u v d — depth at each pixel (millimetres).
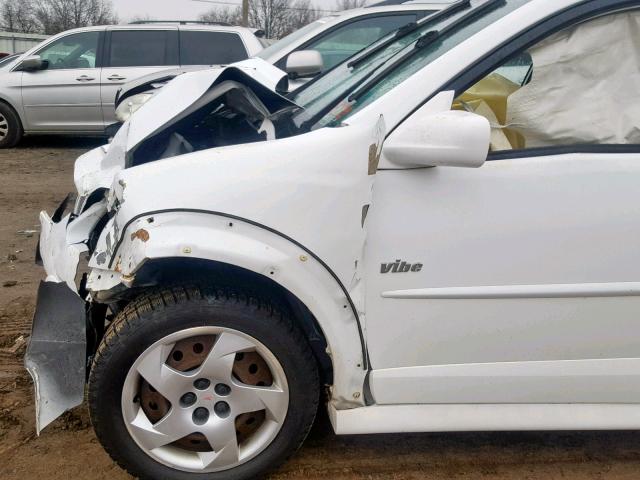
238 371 2062
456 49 2066
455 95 2025
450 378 2141
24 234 5113
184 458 2129
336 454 2453
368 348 2092
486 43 2051
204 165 1931
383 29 5676
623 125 2148
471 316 2088
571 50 2117
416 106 2002
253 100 2197
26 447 2455
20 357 3096
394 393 2141
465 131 1824
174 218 1878
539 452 2512
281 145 1946
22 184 6895
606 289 2084
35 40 25203
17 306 3691
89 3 41281
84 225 2359
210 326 1978
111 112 8898
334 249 1948
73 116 8906
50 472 2324
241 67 2688
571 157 2062
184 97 2367
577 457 2488
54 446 2465
